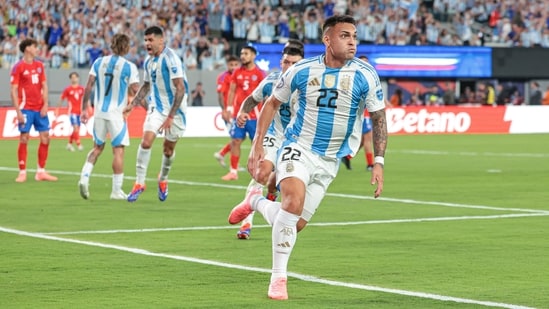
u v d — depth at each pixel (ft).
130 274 54.95
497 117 243.60
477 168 138.00
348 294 49.47
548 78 278.26
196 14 251.39
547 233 73.20
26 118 114.01
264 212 55.47
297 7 264.72
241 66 119.03
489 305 46.70
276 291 48.16
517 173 129.59
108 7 243.81
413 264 59.00
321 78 49.78
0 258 60.44
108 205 91.04
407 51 264.93
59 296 48.70
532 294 49.62
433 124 238.07
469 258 61.41
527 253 63.52
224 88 133.49
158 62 91.91
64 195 99.76
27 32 233.55
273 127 64.28
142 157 92.89
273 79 63.16
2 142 191.42
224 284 52.11
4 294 49.14
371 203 93.71
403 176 125.18
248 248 65.10
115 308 45.88
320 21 262.06
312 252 63.52
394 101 260.42
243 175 125.39
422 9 276.62
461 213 85.87
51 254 62.13
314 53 259.39
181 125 92.27
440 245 66.90
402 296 48.96
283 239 48.42
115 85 95.35
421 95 270.87
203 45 248.52
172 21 248.11
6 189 105.81
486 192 104.88
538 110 247.50
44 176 116.26
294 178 49.14
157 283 52.29
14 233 71.97
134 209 87.97
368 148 134.51
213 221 79.61
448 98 266.98
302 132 50.44
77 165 139.74
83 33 237.86
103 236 70.64
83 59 235.81
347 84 49.67
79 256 61.36
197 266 57.82
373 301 47.65
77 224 77.41
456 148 183.21
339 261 59.93
